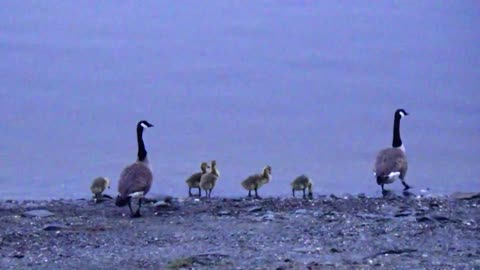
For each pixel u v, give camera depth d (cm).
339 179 3284
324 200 2705
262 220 2361
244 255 1998
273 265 1900
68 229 2292
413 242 2105
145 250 2072
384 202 2653
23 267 1927
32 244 2134
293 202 2662
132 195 2466
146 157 2634
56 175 3362
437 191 3044
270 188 3147
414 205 2591
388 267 1870
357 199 2730
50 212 2522
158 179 3284
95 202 2720
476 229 2238
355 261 1930
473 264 1889
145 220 2412
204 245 2111
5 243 2136
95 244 2138
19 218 2425
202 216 2452
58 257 2009
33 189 3152
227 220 2381
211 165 2997
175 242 2152
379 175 2947
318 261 1933
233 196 2944
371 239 2136
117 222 2392
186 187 3170
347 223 2305
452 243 2094
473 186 3153
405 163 3006
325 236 2173
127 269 1905
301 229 2247
